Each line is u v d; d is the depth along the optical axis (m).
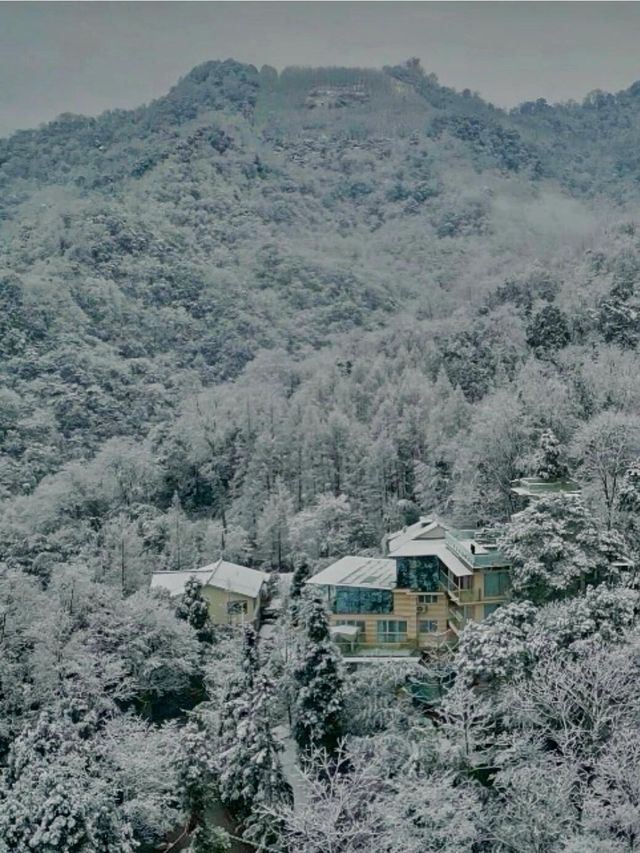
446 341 129.62
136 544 82.56
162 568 86.56
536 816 31.31
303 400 120.06
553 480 62.81
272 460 104.38
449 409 96.56
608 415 70.25
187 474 111.44
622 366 92.00
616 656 37.16
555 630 42.53
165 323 193.12
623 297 120.62
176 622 59.59
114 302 188.88
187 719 56.31
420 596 54.16
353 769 41.59
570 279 149.38
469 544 53.03
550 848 31.06
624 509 58.22
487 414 80.25
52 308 172.62
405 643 54.03
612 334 110.38
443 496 85.50
